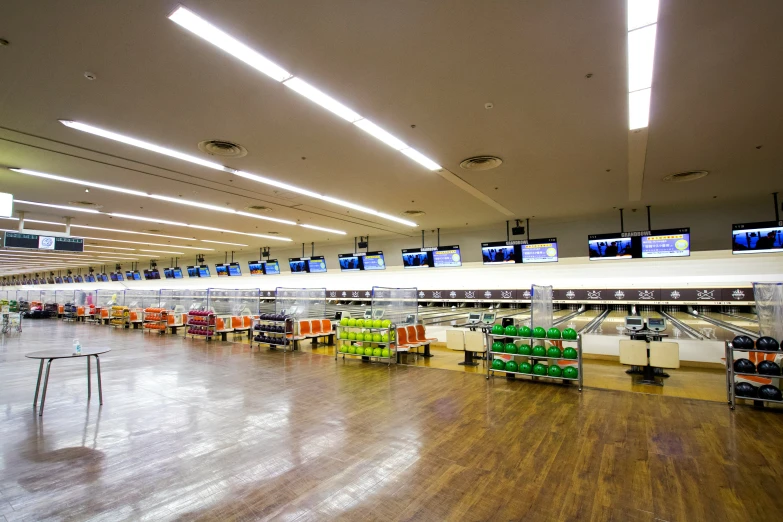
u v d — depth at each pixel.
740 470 3.09
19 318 12.39
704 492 2.75
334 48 2.84
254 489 2.78
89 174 5.86
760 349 4.72
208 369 7.08
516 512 2.49
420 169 5.65
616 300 9.87
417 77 3.24
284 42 2.77
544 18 2.51
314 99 3.62
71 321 17.72
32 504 2.56
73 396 5.21
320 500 2.63
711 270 8.65
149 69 3.11
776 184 6.36
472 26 2.60
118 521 2.37
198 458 3.29
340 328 8.34
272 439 3.71
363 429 3.99
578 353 5.65
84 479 2.91
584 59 2.98
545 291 7.18
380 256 12.18
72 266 25.61
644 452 3.44
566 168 5.58
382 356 7.59
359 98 3.60
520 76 3.22
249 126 4.20
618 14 2.46
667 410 4.68
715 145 4.68
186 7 2.39
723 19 2.48
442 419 4.32
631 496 2.69
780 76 3.16
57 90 3.42
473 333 7.66
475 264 11.35
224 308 14.30
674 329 9.57
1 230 10.88
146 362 7.77
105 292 18.38
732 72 3.11
